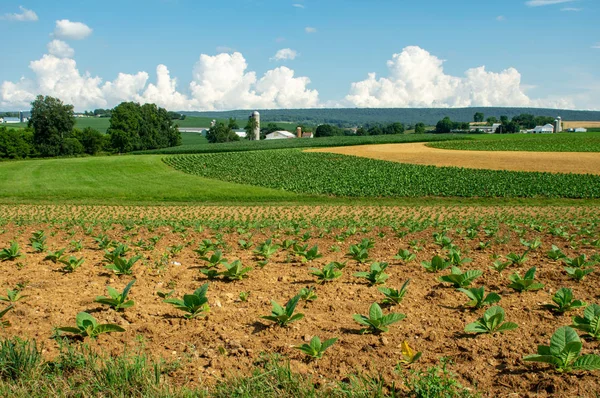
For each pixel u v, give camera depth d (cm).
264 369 455
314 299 693
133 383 432
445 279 730
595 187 3978
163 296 680
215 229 1638
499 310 549
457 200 3600
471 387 427
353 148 8619
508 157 6762
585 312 534
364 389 413
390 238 1414
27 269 905
